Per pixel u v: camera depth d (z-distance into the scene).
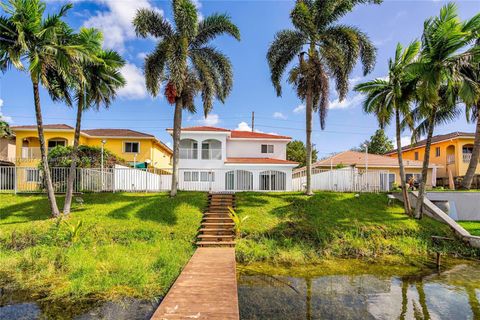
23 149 26.62
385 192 18.42
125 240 12.04
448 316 6.64
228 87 17.86
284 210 15.16
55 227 12.30
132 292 7.58
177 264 9.49
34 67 11.80
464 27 12.84
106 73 14.93
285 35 17.19
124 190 18.91
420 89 13.12
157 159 32.41
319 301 7.36
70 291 7.54
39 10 12.27
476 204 17.62
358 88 15.87
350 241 12.43
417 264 10.70
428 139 14.80
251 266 10.20
